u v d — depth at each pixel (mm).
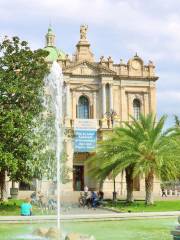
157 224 26031
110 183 69562
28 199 39844
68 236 18484
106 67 79125
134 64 82125
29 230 23422
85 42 81188
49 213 35500
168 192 69812
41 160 37750
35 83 38344
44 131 39844
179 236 15789
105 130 70750
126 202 46781
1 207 37219
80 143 68312
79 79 78750
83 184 74062
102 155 44938
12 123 34969
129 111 80562
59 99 39031
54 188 62062
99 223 26500
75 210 39188
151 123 43906
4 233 22281
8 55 38219
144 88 82000
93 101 78938
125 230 23312
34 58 38875
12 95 37500
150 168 42281
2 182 41656
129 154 42000
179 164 43125
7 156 34062
